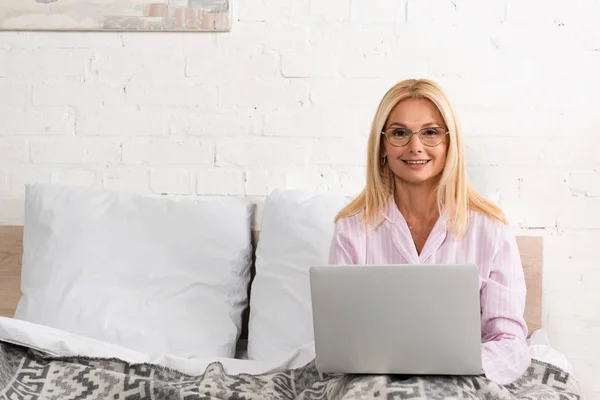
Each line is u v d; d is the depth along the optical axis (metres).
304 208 2.04
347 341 1.29
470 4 2.14
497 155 2.16
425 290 1.25
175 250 2.03
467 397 1.27
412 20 2.16
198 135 2.22
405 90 1.67
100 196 2.12
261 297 2.00
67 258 2.00
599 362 2.15
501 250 1.68
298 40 2.19
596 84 2.12
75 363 1.58
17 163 2.26
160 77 2.22
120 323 1.93
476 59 2.15
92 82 2.23
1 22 2.22
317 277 1.28
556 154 2.14
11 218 2.26
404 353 1.29
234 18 2.20
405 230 1.71
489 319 1.63
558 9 2.13
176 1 2.19
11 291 2.22
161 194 2.24
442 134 1.65
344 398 1.28
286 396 1.53
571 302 2.16
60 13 2.21
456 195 1.68
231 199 2.14
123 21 2.20
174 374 1.60
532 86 2.14
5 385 1.47
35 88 2.24
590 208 2.14
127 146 2.24
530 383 1.56
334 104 2.19
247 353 2.06
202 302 1.99
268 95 2.20
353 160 2.19
